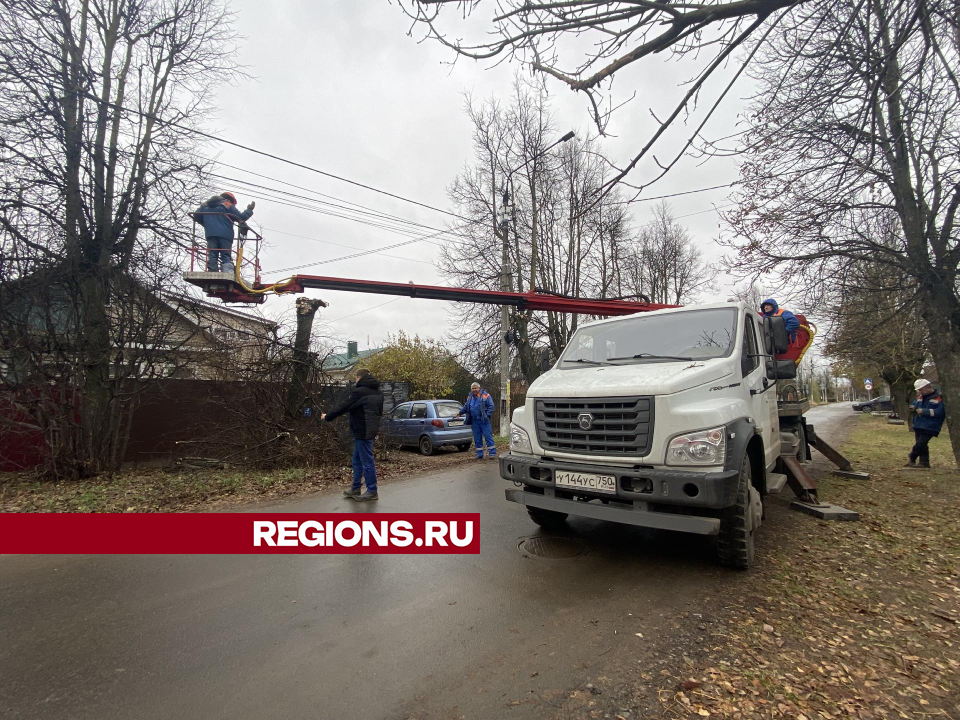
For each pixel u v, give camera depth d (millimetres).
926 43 3344
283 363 9578
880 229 10430
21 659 2967
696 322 5074
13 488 7477
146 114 8906
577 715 2369
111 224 9016
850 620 3320
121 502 6711
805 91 3871
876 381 40938
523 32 3266
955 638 3094
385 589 3938
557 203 21000
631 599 3654
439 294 12055
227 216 10562
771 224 7887
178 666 2871
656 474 3762
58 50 8742
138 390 8820
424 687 2625
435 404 13062
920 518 5801
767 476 5199
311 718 2393
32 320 8094
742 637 3082
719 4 2965
